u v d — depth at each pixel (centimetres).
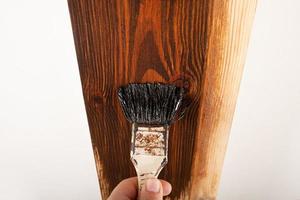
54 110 53
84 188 63
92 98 43
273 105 52
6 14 45
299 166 58
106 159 48
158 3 37
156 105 40
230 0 36
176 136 46
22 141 57
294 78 49
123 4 37
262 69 48
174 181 50
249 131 55
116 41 39
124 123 45
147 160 39
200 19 37
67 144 57
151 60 40
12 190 62
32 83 51
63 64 49
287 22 44
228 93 42
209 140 46
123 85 41
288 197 63
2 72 50
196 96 42
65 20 45
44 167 60
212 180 50
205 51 39
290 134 55
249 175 61
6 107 53
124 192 43
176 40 39
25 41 47
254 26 45
